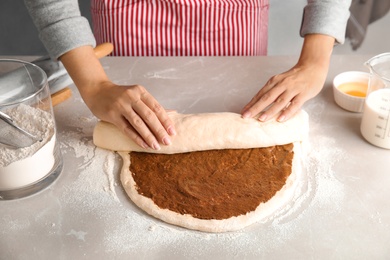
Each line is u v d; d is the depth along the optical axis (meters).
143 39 1.51
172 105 1.25
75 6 1.23
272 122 1.11
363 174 1.06
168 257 0.89
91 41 1.23
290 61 1.42
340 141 1.14
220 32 1.51
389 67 1.17
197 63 1.41
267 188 1.01
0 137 0.96
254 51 1.57
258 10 1.50
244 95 1.28
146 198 0.99
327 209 0.98
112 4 1.47
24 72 1.12
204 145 1.08
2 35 2.43
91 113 1.24
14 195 1.01
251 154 1.09
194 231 0.94
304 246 0.91
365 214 0.97
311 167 1.08
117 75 1.36
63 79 1.26
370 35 2.36
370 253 0.89
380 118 1.08
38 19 1.20
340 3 1.29
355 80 1.29
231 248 0.91
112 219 0.97
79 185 1.04
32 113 1.02
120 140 1.10
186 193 1.00
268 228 0.94
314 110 1.23
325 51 1.25
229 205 0.98
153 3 1.46
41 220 0.97
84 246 0.91
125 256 0.89
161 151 1.08
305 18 1.31
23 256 0.89
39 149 0.98
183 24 1.49
